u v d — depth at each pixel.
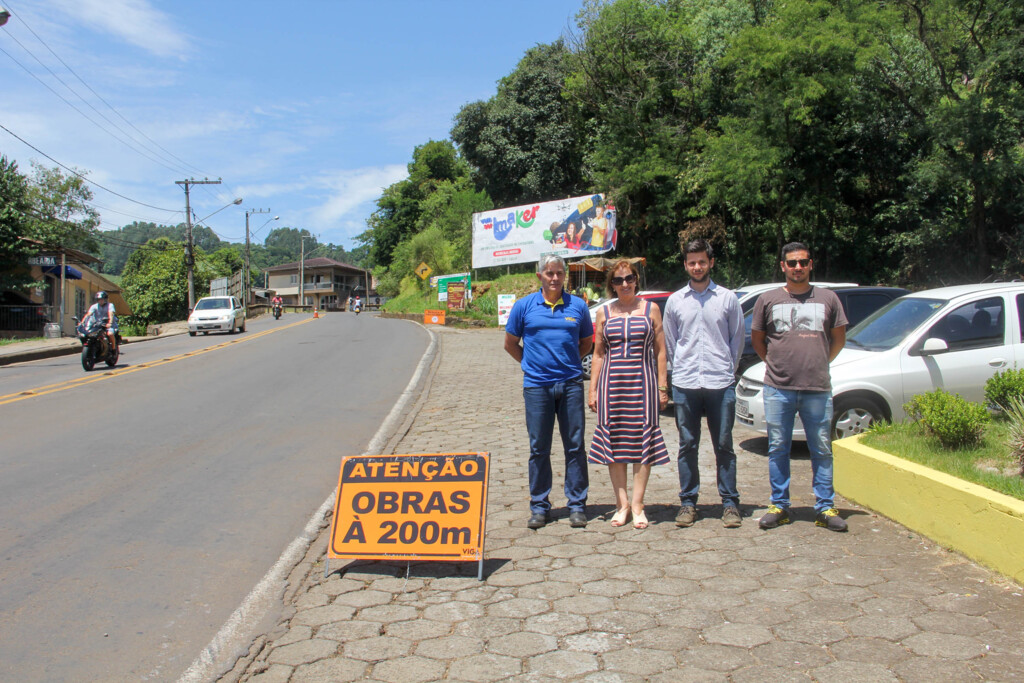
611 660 3.29
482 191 43.75
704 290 5.10
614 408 5.07
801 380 4.91
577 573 4.32
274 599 4.16
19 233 27.97
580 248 29.98
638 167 27.05
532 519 5.18
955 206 22.22
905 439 5.44
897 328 7.32
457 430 9.01
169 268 42.53
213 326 27.39
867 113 22.70
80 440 8.54
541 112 37.47
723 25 28.89
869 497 5.23
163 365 16.58
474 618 3.79
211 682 3.25
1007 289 7.23
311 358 17.89
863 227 24.62
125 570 4.65
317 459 7.64
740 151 21.92
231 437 8.73
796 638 3.41
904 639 3.35
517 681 3.14
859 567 4.22
